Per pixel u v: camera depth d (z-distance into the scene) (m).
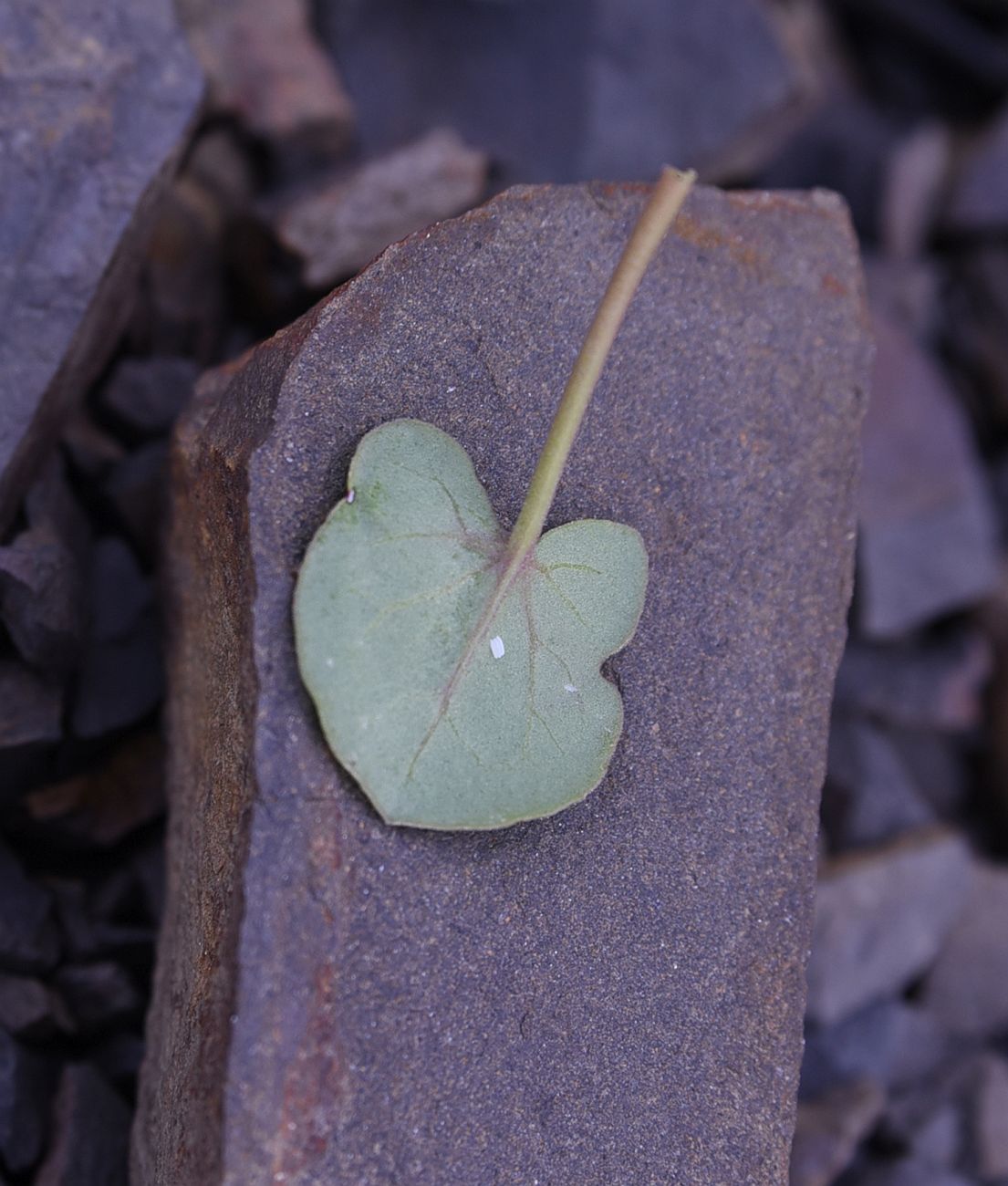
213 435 0.30
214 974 0.29
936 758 0.48
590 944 0.30
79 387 0.35
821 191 0.32
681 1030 0.30
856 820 0.44
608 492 0.31
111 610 0.35
